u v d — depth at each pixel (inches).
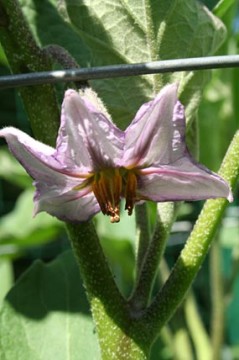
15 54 7.6
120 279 15.4
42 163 6.7
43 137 7.7
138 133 6.5
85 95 7.0
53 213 7.2
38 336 9.4
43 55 7.7
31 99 7.7
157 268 8.1
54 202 7.1
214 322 13.8
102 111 6.9
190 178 6.8
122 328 7.7
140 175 6.9
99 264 7.7
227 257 19.0
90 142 6.6
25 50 7.6
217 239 13.8
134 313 7.7
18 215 17.1
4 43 7.7
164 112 6.3
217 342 13.7
